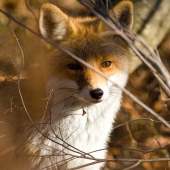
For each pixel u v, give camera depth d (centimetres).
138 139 952
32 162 649
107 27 655
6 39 1038
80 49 641
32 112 652
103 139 714
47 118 639
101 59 638
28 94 678
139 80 1073
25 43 952
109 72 643
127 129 937
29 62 828
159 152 896
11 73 837
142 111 998
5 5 1158
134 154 927
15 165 667
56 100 636
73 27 654
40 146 638
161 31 961
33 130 643
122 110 995
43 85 650
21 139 655
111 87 666
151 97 1071
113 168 923
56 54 642
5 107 711
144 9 952
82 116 657
